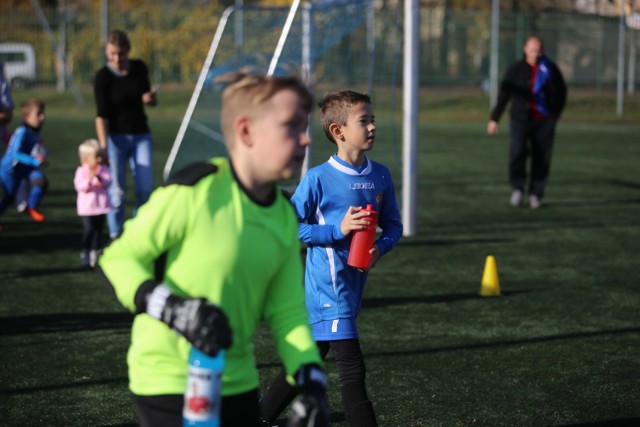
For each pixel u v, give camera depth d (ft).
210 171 11.60
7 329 28.12
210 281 11.57
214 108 63.62
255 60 60.59
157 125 121.08
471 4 179.93
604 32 155.33
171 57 153.28
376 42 133.59
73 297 32.37
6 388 22.66
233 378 12.08
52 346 26.37
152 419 11.75
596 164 79.97
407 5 43.14
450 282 35.01
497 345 26.58
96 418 20.70
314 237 18.37
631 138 106.73
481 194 61.00
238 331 12.05
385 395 22.31
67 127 114.73
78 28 152.97
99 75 40.16
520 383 23.20
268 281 12.21
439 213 52.49
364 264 17.93
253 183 11.83
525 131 54.29
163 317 10.66
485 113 145.28
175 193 11.39
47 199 56.95
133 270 11.21
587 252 41.22
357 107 19.11
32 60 155.02
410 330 28.22
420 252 41.04
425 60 161.38
